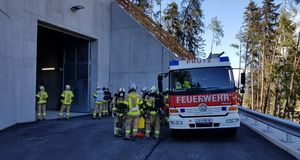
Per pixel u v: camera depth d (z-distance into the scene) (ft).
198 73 35.09
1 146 31.99
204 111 33.81
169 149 30.25
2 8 45.62
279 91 146.41
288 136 30.60
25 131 43.11
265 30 159.94
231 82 34.42
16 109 53.16
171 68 35.73
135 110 35.76
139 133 37.42
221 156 26.76
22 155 27.76
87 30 79.00
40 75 93.91
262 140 34.58
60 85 89.76
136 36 83.61
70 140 35.58
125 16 85.87
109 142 34.19
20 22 55.06
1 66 43.88
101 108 65.62
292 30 137.08
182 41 134.92
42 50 93.61
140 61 82.43
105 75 85.25
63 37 84.43
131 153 28.35
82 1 77.51
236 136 37.73
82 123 54.03
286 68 139.74
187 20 132.46
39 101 59.31
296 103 149.18
